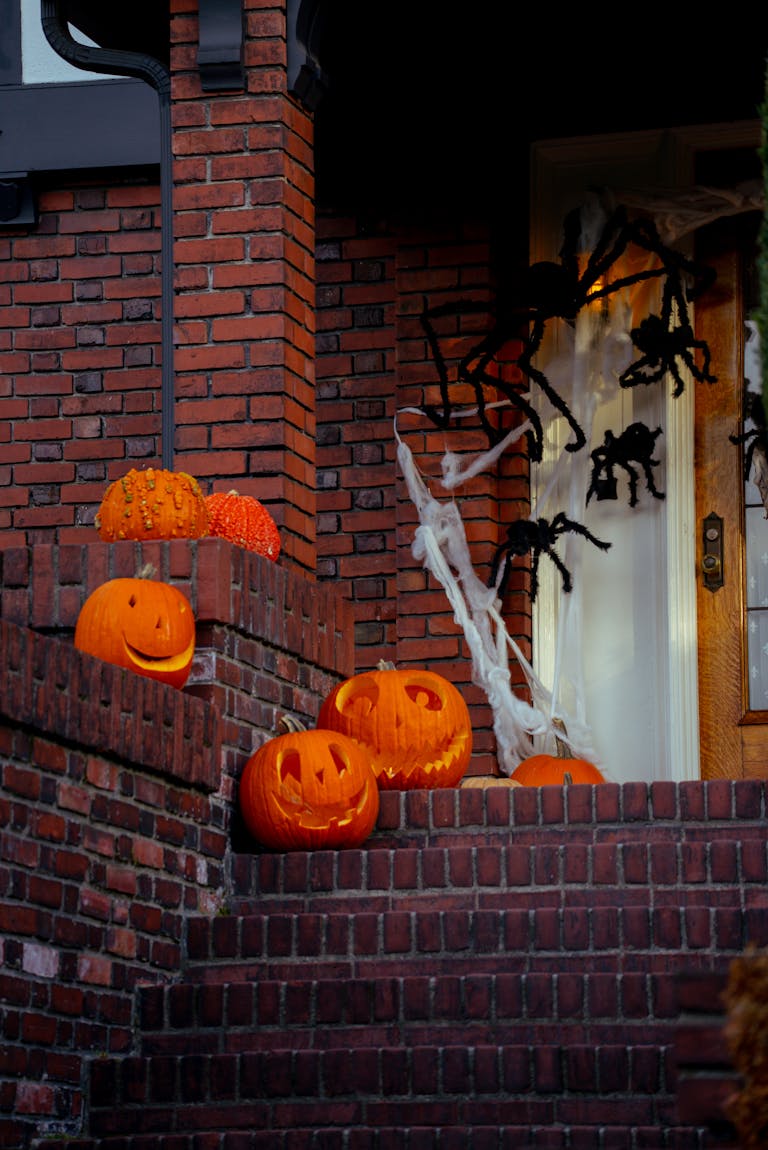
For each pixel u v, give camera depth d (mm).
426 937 6113
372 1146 5344
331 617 7660
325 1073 5586
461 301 9203
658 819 6633
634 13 9164
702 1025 3852
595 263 9109
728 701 9078
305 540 7746
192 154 7797
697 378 9039
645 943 5934
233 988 5984
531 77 9359
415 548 9117
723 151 9305
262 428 7605
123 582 6668
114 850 6125
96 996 5930
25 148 9844
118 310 9844
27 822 5730
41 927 5734
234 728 6926
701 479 9227
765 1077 3678
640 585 9203
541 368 9336
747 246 9289
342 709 7340
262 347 7652
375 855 6551
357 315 9438
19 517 9789
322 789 6758
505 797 6812
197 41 7855
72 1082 5758
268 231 7711
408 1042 5727
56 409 9844
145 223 9875
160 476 7062
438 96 9375
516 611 9125
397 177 9414
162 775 6426
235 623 6945
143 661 6555
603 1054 5406
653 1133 5195
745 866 6227
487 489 9148
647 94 9297
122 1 8922
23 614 6883
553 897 6320
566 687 9133
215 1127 5617
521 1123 5391
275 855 6688
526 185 9383
